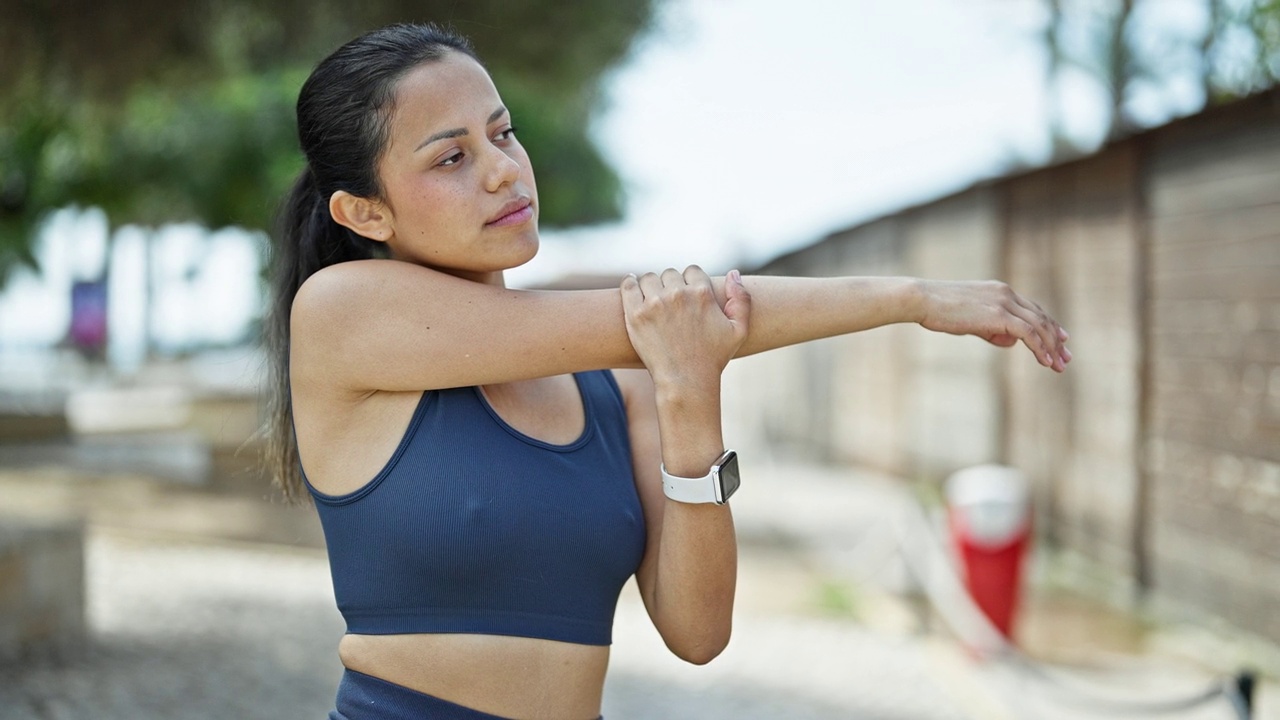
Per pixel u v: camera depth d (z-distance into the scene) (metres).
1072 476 8.40
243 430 13.04
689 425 1.48
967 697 5.19
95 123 8.79
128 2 6.65
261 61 7.87
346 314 1.48
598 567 1.51
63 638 5.61
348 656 1.51
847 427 15.06
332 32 7.42
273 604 6.65
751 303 1.51
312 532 8.98
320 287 1.50
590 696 1.54
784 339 1.52
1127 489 7.48
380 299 1.47
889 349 13.26
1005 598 5.76
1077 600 7.25
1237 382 6.22
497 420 1.49
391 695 1.46
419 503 1.44
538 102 9.81
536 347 1.47
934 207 11.73
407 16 7.20
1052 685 4.50
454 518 1.43
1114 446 7.69
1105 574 7.82
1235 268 6.23
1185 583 6.77
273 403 1.77
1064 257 8.54
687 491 1.48
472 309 1.47
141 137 12.91
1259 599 5.98
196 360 32.44
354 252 1.74
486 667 1.46
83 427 18.23
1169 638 6.24
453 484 1.44
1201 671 5.55
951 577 5.01
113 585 6.98
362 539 1.47
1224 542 6.32
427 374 1.46
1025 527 5.82
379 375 1.47
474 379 1.47
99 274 28.34
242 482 11.10
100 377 30.34
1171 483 6.93
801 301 1.51
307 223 1.75
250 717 4.62
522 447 1.49
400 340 1.46
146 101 9.15
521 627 1.47
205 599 6.70
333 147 1.52
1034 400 9.16
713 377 1.48
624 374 1.71
